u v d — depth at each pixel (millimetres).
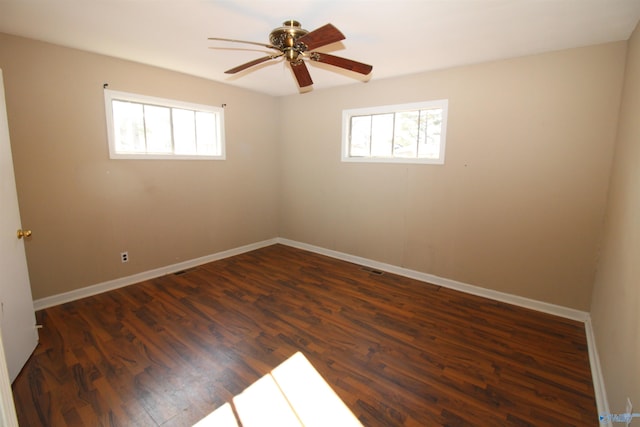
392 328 2627
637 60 2039
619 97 2490
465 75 3166
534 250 2969
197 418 1698
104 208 3186
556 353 2309
